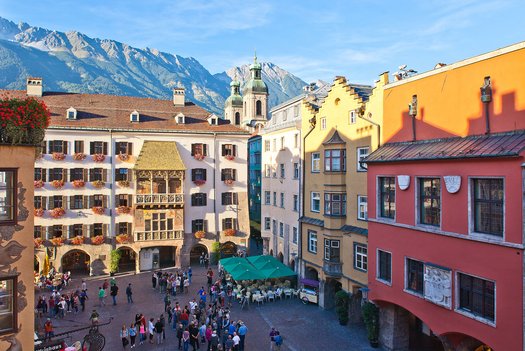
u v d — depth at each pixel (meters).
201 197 49.00
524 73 17.55
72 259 47.22
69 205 43.94
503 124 18.39
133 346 25.89
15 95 46.31
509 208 16.30
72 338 27.25
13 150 14.11
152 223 46.16
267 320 31.14
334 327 29.62
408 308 21.81
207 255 50.50
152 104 51.84
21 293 14.08
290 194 40.97
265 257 39.28
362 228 29.33
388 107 25.72
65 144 43.97
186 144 48.50
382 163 23.73
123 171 45.97
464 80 20.38
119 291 39.16
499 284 16.72
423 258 20.78
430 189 20.67
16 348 13.85
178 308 29.61
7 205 14.07
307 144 36.34
